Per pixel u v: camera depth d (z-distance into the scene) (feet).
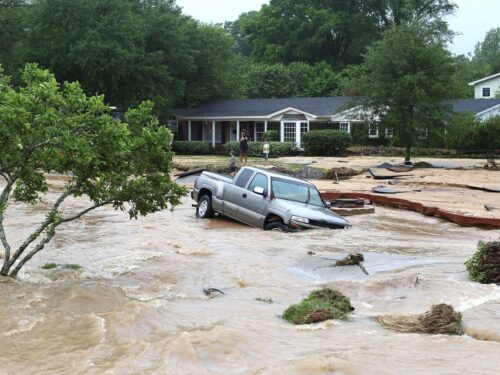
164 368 17.84
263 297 27.37
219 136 176.76
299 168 101.55
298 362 18.13
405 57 110.22
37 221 50.62
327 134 142.20
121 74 147.23
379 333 21.68
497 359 18.71
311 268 33.53
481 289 27.17
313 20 269.64
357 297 27.30
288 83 233.14
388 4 275.39
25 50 151.74
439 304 23.04
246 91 231.09
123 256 35.68
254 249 37.88
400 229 51.03
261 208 47.60
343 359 18.49
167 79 159.94
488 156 135.44
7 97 26.91
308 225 45.37
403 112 111.55
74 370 17.79
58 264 33.09
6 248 28.60
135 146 28.71
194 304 25.55
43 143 27.14
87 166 27.48
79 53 144.56
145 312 23.34
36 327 21.58
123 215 54.44
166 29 167.22
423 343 20.34
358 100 116.67
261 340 20.53
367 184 84.07
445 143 135.44
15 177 28.50
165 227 48.01
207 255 35.96
